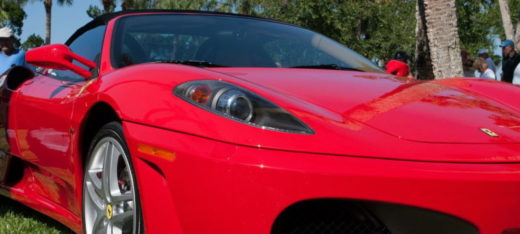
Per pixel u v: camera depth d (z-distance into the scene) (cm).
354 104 214
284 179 167
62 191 284
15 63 581
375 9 2403
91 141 251
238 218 170
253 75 240
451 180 172
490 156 186
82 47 313
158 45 279
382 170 171
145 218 194
